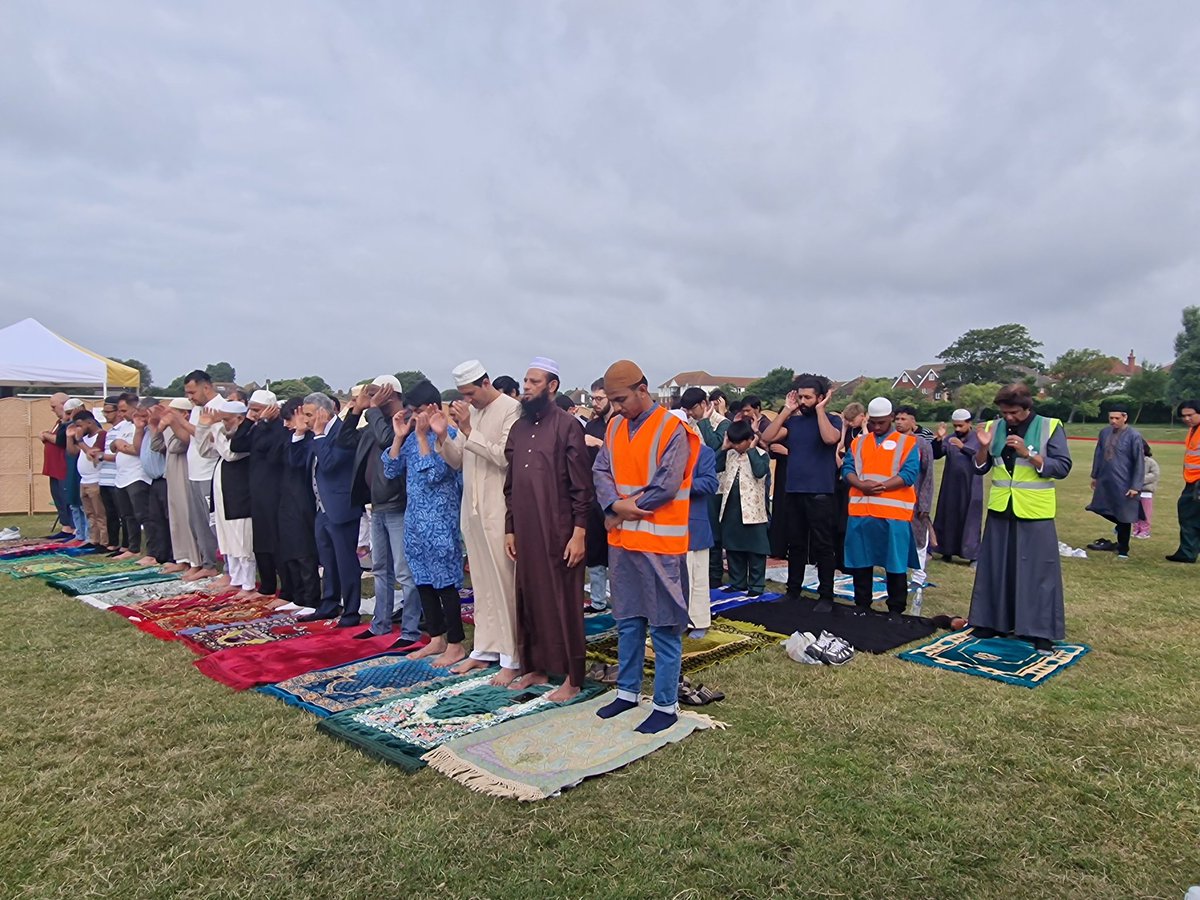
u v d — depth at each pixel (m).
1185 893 2.72
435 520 5.16
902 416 7.27
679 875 2.80
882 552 6.43
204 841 3.02
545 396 4.57
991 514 5.86
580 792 3.39
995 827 3.14
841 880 2.78
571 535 4.53
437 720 4.19
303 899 2.66
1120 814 3.25
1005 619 5.79
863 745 3.91
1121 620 6.43
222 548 7.53
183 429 7.95
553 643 4.57
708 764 3.67
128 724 4.17
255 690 4.75
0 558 9.55
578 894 2.69
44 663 5.23
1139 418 56.28
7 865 2.88
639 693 4.36
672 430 4.01
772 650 5.57
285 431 6.95
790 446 6.87
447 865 2.85
